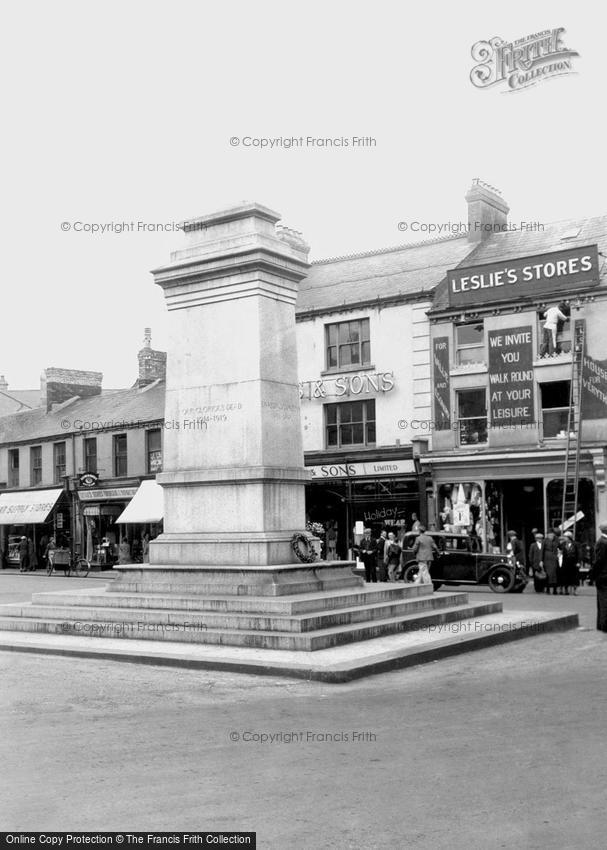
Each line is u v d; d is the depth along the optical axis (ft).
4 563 148.97
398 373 105.60
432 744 24.49
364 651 39.50
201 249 52.70
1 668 38.52
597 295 93.25
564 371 94.79
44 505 137.59
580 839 17.13
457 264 108.17
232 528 50.16
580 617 57.52
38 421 150.61
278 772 21.89
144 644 43.42
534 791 20.06
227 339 51.65
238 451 50.47
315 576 50.29
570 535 80.33
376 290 110.63
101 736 25.99
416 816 18.52
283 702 30.89
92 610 48.42
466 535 83.76
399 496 104.94
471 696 31.53
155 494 122.31
